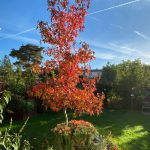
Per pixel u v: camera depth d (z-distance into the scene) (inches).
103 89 1011.9
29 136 547.8
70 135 404.5
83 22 497.0
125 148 531.8
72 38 490.6
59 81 480.7
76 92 481.4
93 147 402.9
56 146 412.5
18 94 724.7
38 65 502.9
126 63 1083.9
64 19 490.6
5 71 781.3
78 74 490.6
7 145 203.9
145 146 559.8
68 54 482.3
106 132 615.5
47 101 492.7
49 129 611.5
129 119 782.5
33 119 711.1
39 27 491.8
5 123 658.2
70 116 762.2
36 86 492.4
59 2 491.2
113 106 973.8
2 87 627.5
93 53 492.1
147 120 789.9
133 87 993.5
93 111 506.3
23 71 837.8
